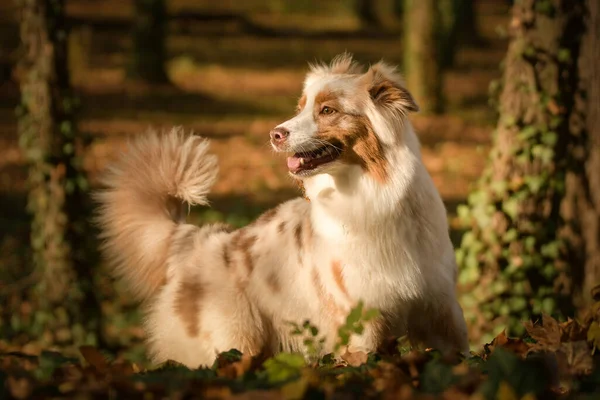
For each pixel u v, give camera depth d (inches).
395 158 245.9
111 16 1701.5
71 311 443.8
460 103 1079.0
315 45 1572.3
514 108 370.9
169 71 1283.2
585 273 374.6
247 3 1958.7
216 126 961.5
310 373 178.9
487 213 373.7
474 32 1577.3
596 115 365.7
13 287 478.6
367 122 247.1
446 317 253.3
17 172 759.1
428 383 171.3
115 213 293.9
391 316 250.4
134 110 1026.1
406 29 1000.2
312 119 251.1
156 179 292.0
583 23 362.6
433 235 249.8
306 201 270.2
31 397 169.3
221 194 703.7
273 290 263.6
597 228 372.5
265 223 275.1
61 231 440.1
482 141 879.1
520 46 367.6
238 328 267.9
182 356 277.1
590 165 371.2
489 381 162.4
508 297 371.9
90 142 450.3
